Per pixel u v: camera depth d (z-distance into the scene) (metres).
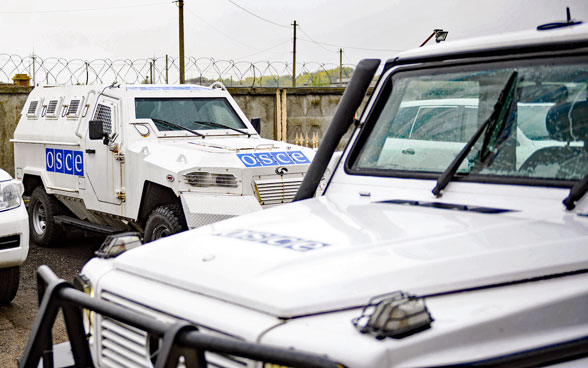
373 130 3.13
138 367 2.14
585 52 2.53
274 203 6.79
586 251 2.11
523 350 1.80
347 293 1.88
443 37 3.29
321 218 2.54
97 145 7.87
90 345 2.39
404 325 1.66
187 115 8.05
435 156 2.84
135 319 1.93
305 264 2.03
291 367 1.61
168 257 2.30
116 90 7.85
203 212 6.46
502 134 2.65
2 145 12.26
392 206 2.62
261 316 1.85
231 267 2.09
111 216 7.86
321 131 14.97
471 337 1.75
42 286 2.36
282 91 14.38
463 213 2.41
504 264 2.02
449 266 1.99
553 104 2.56
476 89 2.82
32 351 2.17
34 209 9.22
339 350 1.65
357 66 3.05
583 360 1.92
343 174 3.09
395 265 1.99
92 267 2.51
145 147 7.29
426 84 3.01
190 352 1.77
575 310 1.95
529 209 2.39
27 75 14.12
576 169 2.42
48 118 9.05
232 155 6.77
